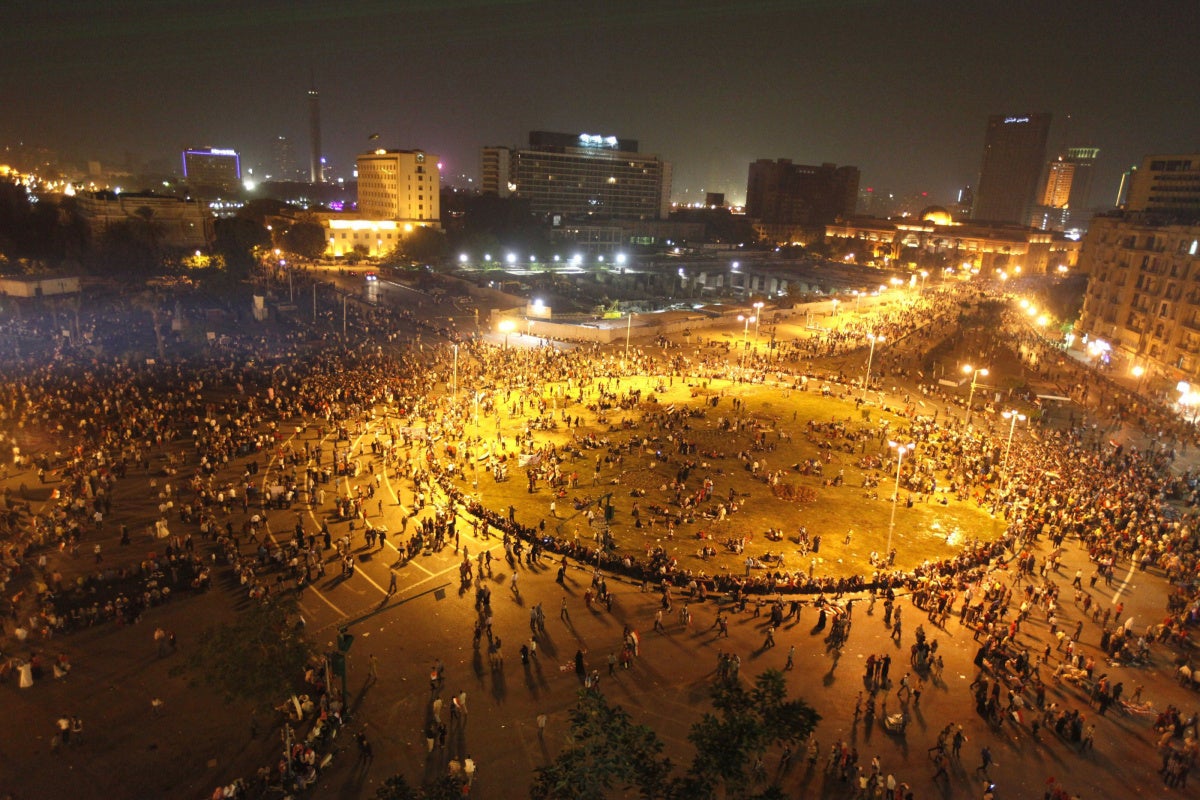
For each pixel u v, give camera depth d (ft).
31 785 80.18
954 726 89.92
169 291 360.69
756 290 653.71
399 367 257.75
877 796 83.05
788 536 149.79
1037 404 262.06
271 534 138.31
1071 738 94.58
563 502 159.84
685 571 130.72
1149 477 189.06
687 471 177.78
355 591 121.19
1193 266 302.04
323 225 565.12
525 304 413.80
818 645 112.27
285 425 198.39
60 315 303.68
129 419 186.19
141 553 128.67
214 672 85.10
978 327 406.00
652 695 98.99
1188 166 471.62
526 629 113.19
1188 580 134.31
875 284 617.21
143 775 82.43
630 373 279.49
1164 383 299.17
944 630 117.70
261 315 333.21
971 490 176.76
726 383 273.95
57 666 96.58
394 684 99.66
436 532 139.95
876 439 212.43
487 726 92.27
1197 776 89.51
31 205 460.14
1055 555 140.87
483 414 219.20
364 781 83.05
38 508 143.64
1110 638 113.80
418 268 514.68
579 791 46.21
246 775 83.10
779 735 50.14
